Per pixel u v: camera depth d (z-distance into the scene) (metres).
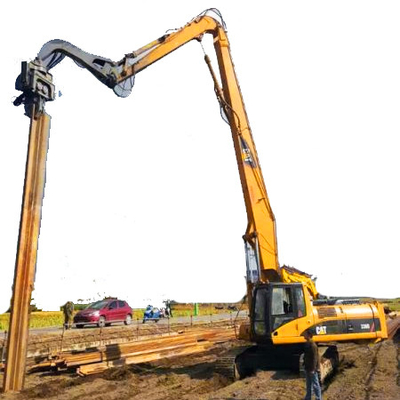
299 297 12.45
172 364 14.88
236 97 13.79
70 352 14.18
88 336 19.67
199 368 13.99
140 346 14.95
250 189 13.13
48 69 11.11
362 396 10.07
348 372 13.34
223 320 31.05
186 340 17.42
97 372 12.66
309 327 12.24
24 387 10.66
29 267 10.49
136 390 10.77
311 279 14.26
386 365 14.29
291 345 12.65
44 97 10.88
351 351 17.80
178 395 10.25
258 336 12.35
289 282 12.85
